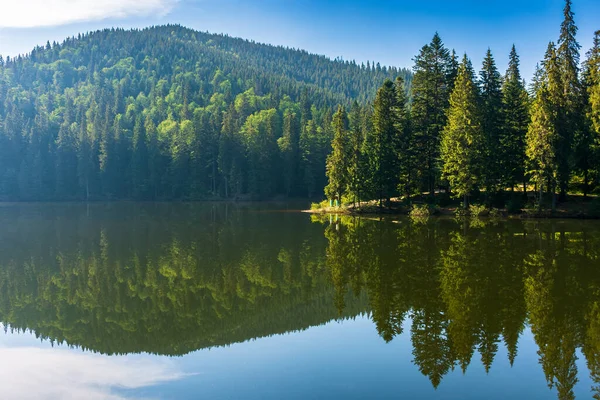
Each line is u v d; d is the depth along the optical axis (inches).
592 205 1852.9
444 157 2108.8
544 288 876.0
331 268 1140.5
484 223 1791.3
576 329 679.1
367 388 524.7
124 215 2628.0
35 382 588.7
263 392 524.7
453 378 545.6
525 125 2085.4
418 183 2340.1
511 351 614.5
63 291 1024.9
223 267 1195.3
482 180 2011.6
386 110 2367.1
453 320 732.7
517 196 2090.3
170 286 1047.0
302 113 5605.3
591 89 1941.4
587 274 966.4
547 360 586.2
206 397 519.5
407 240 1455.5
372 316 772.6
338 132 2632.9
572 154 1855.3
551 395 501.7
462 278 966.4
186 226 2043.6
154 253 1386.6
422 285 934.4
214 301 936.9
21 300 966.4
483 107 2122.3
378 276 1026.7
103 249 1464.1
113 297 979.9
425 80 2341.3
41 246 1525.6
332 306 863.1
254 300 927.0
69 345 724.0
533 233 1502.2
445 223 1841.8
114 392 549.6
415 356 610.9
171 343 714.2
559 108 1893.5
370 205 2448.3
